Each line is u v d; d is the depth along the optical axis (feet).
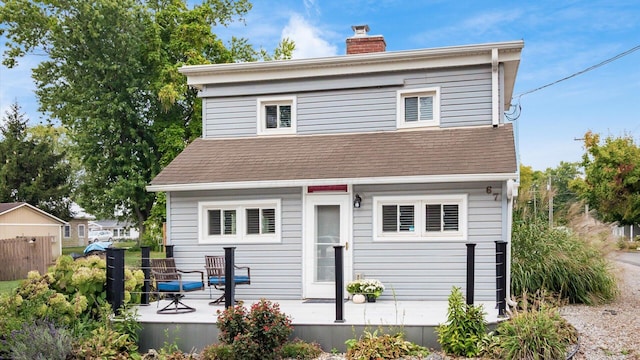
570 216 46.47
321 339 28.58
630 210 110.93
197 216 40.16
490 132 39.29
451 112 41.06
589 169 118.21
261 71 44.11
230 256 30.73
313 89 43.52
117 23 90.43
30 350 25.21
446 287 36.37
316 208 38.81
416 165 36.47
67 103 95.40
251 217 39.83
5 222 100.73
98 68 90.48
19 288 30.81
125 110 94.17
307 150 41.09
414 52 40.86
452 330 26.25
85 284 31.55
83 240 189.57
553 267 39.14
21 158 132.46
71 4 91.66
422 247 36.88
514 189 38.68
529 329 25.36
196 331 29.76
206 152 43.32
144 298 36.58
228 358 26.78
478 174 34.19
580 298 39.81
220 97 45.68
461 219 36.27
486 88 40.57
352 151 39.91
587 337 29.91
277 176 37.88
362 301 36.04
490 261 35.63
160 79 89.35
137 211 103.19
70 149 102.68
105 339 27.73
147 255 38.09
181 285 32.68
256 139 44.47
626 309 38.06
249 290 39.22
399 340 26.71
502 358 25.20
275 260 38.99
